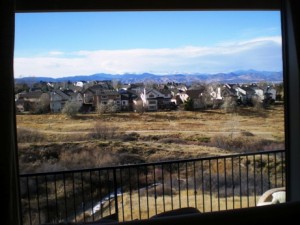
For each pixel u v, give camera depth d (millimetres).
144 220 1211
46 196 2846
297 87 2717
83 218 2959
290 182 2930
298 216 1254
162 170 3113
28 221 2799
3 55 1962
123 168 2980
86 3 2469
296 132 2801
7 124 1948
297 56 2582
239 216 1219
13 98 2070
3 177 1916
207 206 3260
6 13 1993
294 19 2574
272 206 1276
